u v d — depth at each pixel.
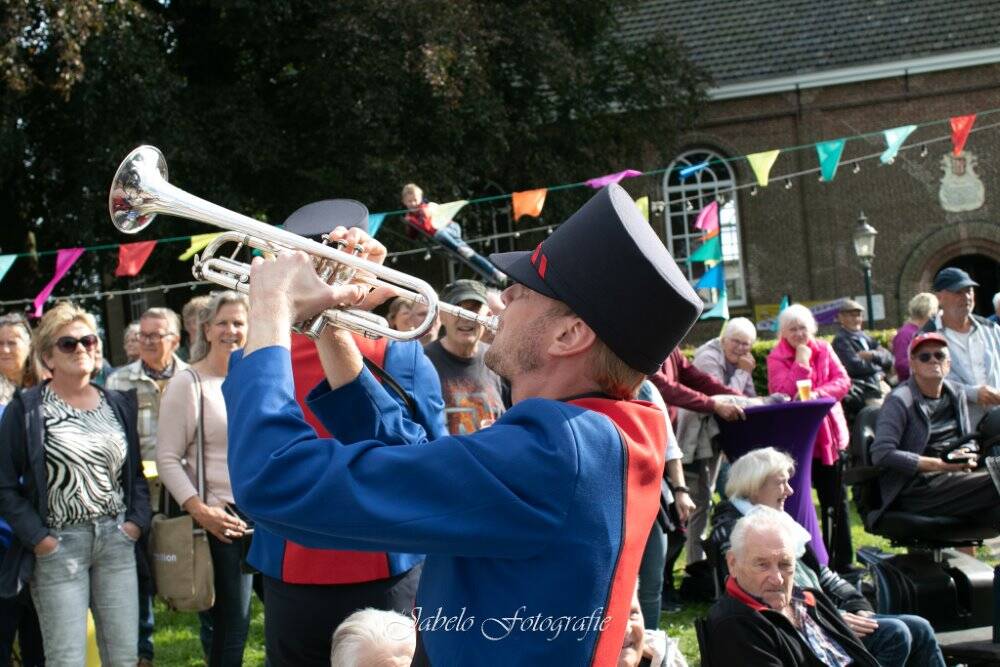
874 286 20.92
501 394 4.68
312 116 15.74
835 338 8.49
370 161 14.55
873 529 5.12
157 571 4.36
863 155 21.00
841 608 4.13
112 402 4.38
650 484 1.55
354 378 2.07
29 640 4.68
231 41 15.72
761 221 21.38
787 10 21.92
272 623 3.08
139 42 13.60
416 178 14.85
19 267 16.23
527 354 1.61
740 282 21.45
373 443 1.47
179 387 4.46
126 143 13.87
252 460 1.44
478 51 15.64
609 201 1.58
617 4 19.06
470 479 1.42
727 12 22.19
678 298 1.55
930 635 4.05
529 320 1.61
